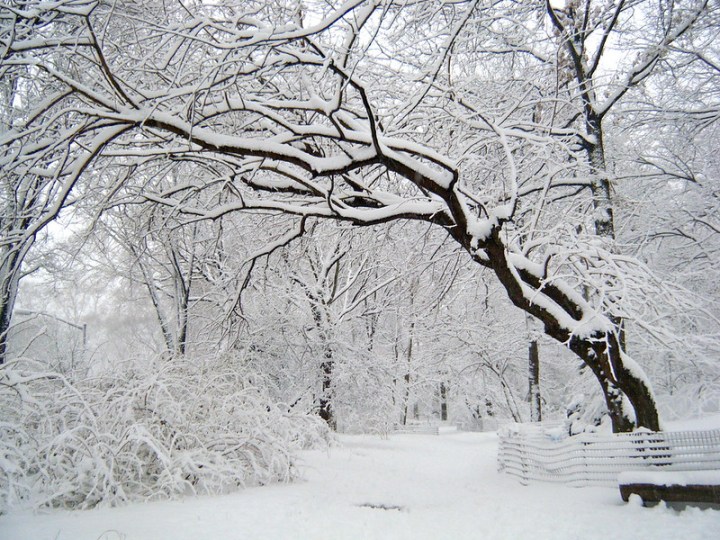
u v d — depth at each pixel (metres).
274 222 13.05
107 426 8.61
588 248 9.84
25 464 7.82
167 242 14.77
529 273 9.85
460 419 35.53
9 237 8.24
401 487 10.22
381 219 9.38
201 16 8.10
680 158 14.24
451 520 7.07
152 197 9.90
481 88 11.66
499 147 11.95
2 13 7.85
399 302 22.62
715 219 14.85
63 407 8.52
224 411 9.95
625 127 14.26
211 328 17.12
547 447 10.13
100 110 7.66
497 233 8.73
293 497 8.25
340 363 20.20
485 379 32.53
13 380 7.66
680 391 14.59
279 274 18.09
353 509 7.71
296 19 9.24
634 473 7.53
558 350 29.72
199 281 20.81
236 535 5.82
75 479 7.47
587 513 7.10
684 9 11.72
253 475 9.72
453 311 24.50
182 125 7.86
